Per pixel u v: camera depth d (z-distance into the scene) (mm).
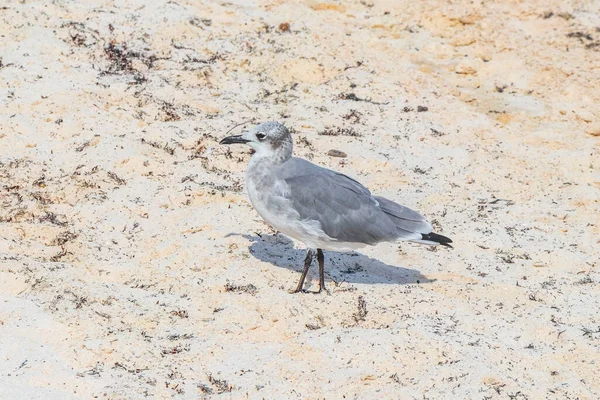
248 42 19047
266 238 13492
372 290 12430
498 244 14016
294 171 12117
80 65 17375
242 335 11211
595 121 18047
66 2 19312
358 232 12047
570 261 13641
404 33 20531
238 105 17266
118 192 14203
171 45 18578
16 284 11680
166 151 15516
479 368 10773
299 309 11742
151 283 12219
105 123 15836
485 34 20500
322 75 18516
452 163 16406
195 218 13766
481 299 12461
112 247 12930
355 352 10922
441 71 19500
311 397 10203
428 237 12219
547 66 19578
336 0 21391
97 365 10453
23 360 10391
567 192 15812
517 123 17969
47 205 13773
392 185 15484
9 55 17297
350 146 16516
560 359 11164
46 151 15047
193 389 10195
